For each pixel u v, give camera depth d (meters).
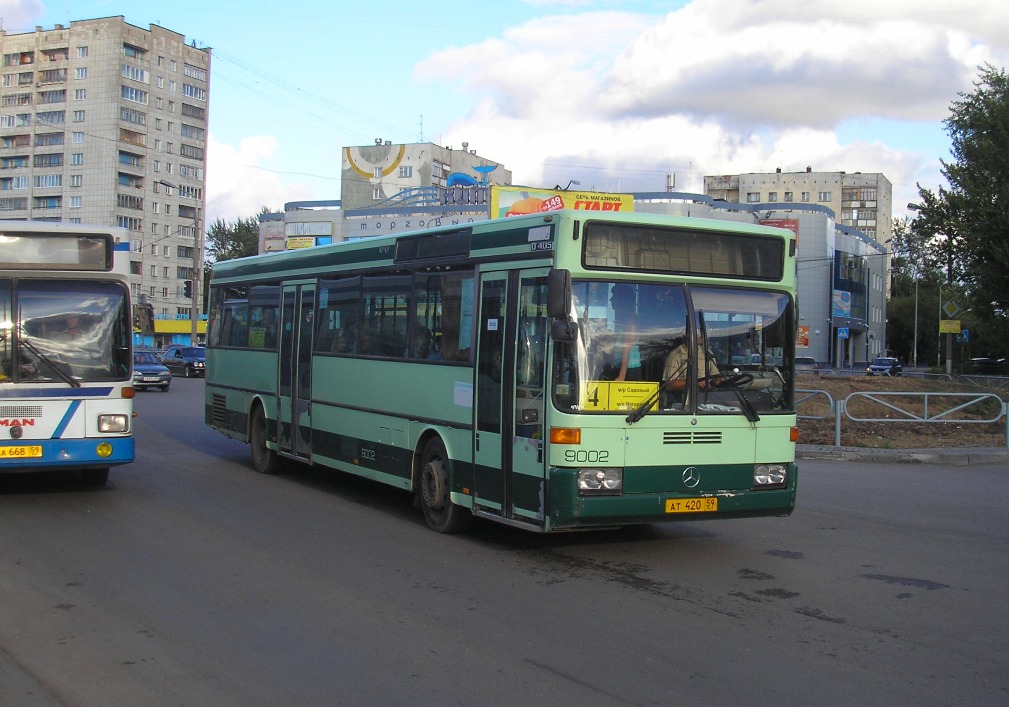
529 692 5.28
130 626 6.51
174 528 9.97
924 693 5.30
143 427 21.50
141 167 99.75
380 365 11.07
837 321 68.06
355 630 6.44
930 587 7.77
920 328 93.81
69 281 11.14
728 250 8.59
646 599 7.32
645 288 8.27
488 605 7.11
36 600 7.15
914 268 105.69
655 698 5.19
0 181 101.06
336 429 12.11
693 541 9.59
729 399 8.48
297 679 5.48
